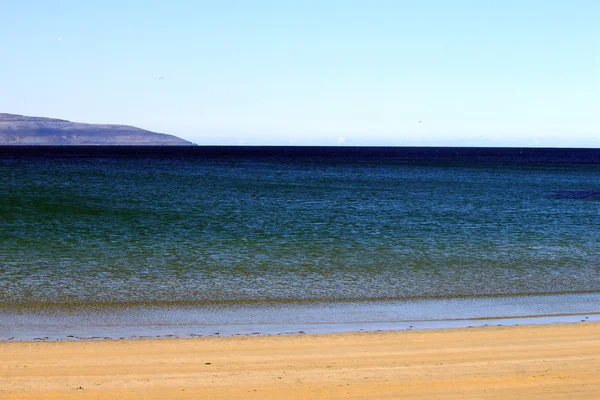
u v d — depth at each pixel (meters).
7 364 10.61
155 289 18.41
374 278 20.36
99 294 17.64
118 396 9.08
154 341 12.41
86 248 26.28
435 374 10.28
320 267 22.30
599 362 11.04
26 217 37.38
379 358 11.27
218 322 14.71
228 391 9.37
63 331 13.73
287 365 10.76
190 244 27.83
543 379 10.03
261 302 16.91
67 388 9.40
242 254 25.12
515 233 32.50
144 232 31.81
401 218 39.62
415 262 23.48
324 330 13.94
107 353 11.42
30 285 18.69
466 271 21.67
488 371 10.47
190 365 10.70
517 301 17.23
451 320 15.03
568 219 39.44
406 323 14.71
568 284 19.53
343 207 46.44
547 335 13.06
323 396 9.20
